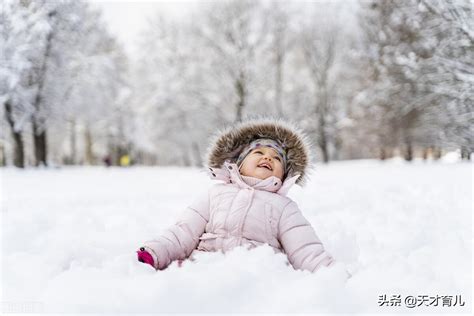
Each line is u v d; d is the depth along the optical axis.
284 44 28.09
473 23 6.30
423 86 10.63
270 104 27.14
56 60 12.46
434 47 7.87
